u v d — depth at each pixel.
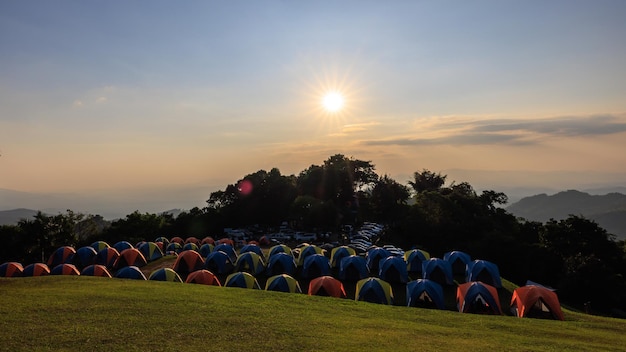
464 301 24.25
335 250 41.78
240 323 14.62
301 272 37.81
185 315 15.34
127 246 50.34
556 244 56.31
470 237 60.97
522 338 14.98
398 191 90.75
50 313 14.84
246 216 92.06
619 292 42.34
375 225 90.50
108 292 18.91
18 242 63.00
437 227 61.53
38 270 37.28
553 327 17.27
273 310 17.05
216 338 12.80
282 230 89.75
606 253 55.69
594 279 43.06
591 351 13.52
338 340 13.16
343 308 18.67
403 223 65.38
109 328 13.34
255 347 12.11
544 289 23.30
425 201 68.75
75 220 72.62
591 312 37.28
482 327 16.67
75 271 36.12
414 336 14.30
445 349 12.86
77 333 12.72
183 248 53.50
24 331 12.74
